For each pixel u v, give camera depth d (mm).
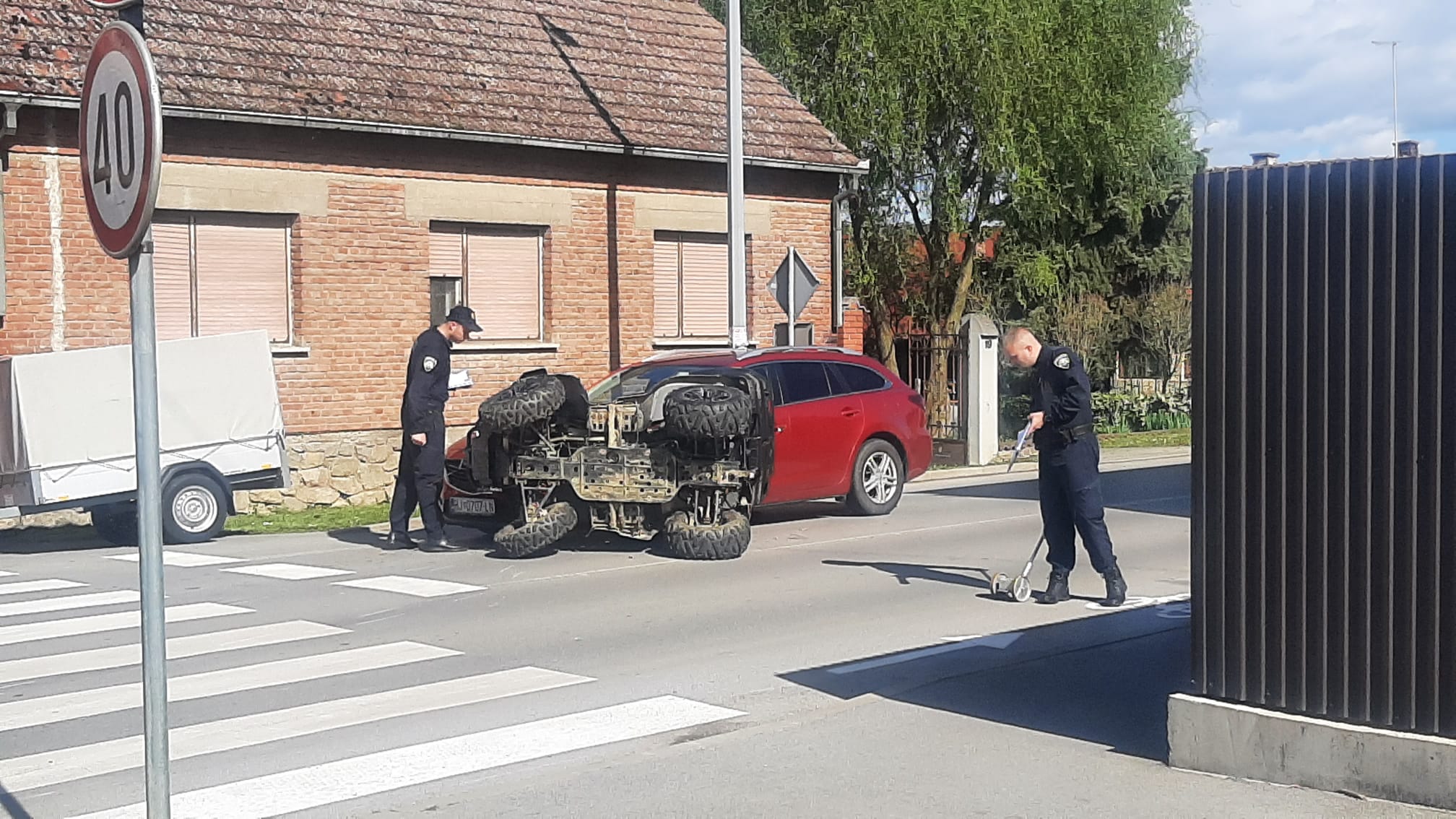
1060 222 34062
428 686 8102
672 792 6043
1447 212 5195
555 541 12945
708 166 22094
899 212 30500
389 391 19312
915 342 24969
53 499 14125
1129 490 18781
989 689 7805
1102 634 9305
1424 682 5348
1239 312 5727
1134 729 6895
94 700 7930
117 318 17219
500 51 21203
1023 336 10328
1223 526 5867
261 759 6684
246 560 13328
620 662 8664
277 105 18016
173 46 18016
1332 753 5594
